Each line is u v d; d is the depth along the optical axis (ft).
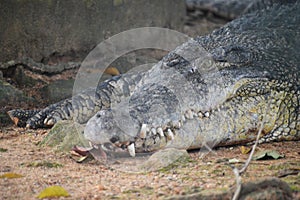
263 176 27.09
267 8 48.37
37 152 31.55
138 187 25.64
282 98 35.99
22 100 41.19
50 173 27.68
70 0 45.91
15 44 43.55
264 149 34.22
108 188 25.50
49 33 45.24
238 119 33.99
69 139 32.32
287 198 23.80
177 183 26.22
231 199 23.11
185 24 57.11
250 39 41.27
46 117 37.63
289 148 34.86
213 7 63.05
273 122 35.68
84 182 26.37
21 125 37.83
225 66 34.76
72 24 46.42
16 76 43.96
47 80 44.75
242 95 34.45
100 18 47.96
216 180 26.63
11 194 24.59
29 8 43.78
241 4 62.44
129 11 49.85
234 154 32.58
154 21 52.11
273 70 36.17
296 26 43.73
